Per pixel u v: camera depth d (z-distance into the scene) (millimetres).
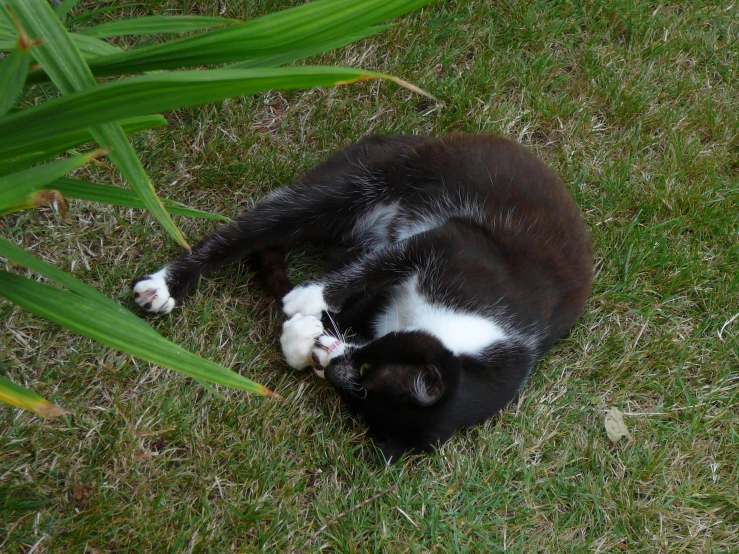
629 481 1405
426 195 1517
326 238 1543
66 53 1098
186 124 1529
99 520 1274
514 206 1484
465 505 1366
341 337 1447
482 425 1425
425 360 1390
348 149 1530
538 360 1470
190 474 1325
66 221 1433
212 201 1506
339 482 1363
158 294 1395
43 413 1108
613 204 1594
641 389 1474
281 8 1605
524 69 1662
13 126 1085
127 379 1360
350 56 1613
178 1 1581
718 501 1407
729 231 1589
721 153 1671
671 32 1750
